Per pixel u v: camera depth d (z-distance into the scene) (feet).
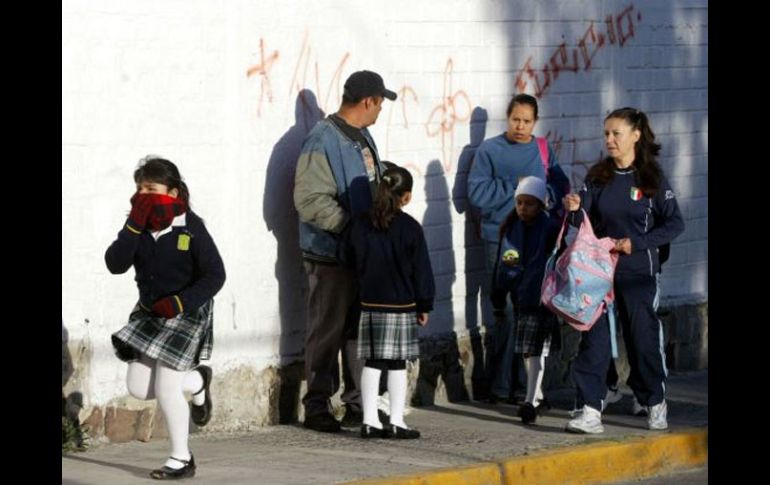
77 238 69.72
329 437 75.00
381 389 78.64
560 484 70.79
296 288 78.89
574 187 93.86
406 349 73.72
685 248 101.30
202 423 66.54
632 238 75.15
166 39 72.38
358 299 76.79
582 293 74.13
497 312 83.71
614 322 75.97
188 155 73.56
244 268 76.18
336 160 75.51
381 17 82.28
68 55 69.10
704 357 102.12
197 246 62.59
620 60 96.43
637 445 74.23
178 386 63.31
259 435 75.20
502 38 88.89
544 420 80.94
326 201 75.10
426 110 84.94
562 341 91.61
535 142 86.43
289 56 77.66
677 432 76.79
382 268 73.05
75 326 69.77
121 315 71.51
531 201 80.02
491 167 86.07
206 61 73.97
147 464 67.15
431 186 85.46
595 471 72.33
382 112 82.58
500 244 81.82
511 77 89.61
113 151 70.74
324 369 76.74
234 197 75.51
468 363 87.30
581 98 93.97
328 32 79.51
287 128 77.87
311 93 78.95
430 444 73.46
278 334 78.13
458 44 86.48
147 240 62.49
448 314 86.69
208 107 74.18
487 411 83.87
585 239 74.49
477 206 86.07
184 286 62.69
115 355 70.03
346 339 78.02
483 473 67.82
